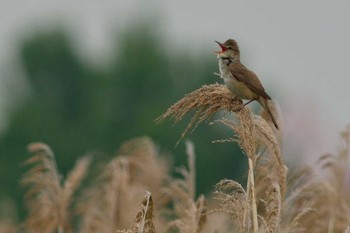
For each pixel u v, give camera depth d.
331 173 16.12
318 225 15.53
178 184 16.95
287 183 15.02
